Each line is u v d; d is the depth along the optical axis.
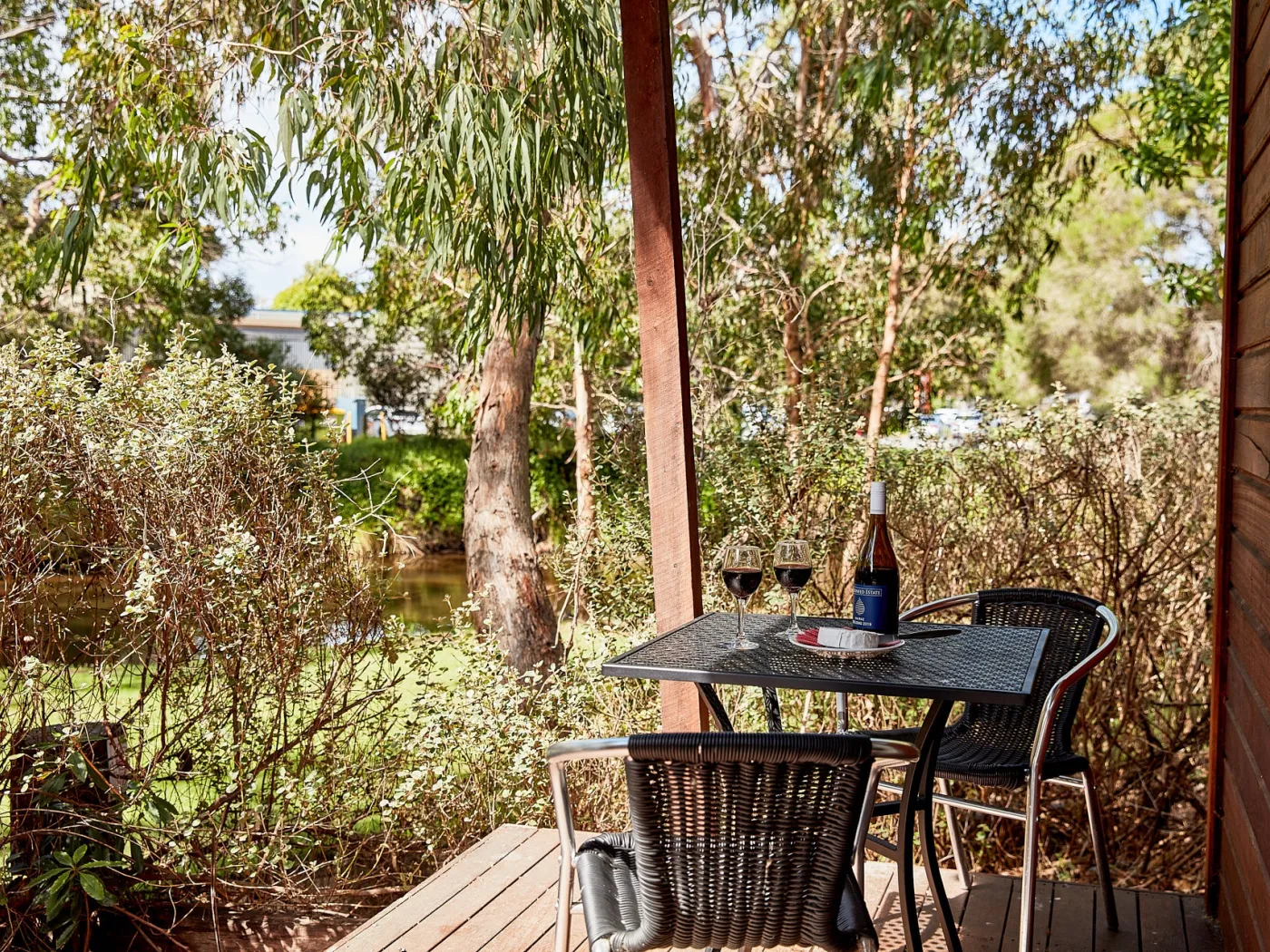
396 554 3.75
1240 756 2.52
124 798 3.12
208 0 5.21
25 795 3.02
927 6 7.34
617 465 5.51
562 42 4.48
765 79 9.09
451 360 12.95
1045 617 2.84
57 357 3.22
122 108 4.87
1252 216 2.56
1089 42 8.23
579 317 6.29
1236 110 2.79
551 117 4.43
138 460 3.22
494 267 4.52
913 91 8.03
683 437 2.97
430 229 4.68
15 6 9.99
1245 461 2.62
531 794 3.62
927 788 2.33
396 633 3.59
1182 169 9.17
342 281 14.90
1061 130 8.41
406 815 3.63
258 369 3.55
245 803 3.38
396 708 3.72
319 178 4.53
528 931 2.60
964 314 10.01
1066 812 4.35
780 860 1.62
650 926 1.66
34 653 3.07
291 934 3.32
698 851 1.63
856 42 8.45
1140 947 2.65
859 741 1.54
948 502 4.76
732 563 2.37
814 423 5.16
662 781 1.61
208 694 3.31
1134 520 4.61
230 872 3.43
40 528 3.13
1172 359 15.22
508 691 3.79
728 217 7.89
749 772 1.59
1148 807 4.31
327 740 3.56
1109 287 15.05
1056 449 4.60
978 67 8.08
